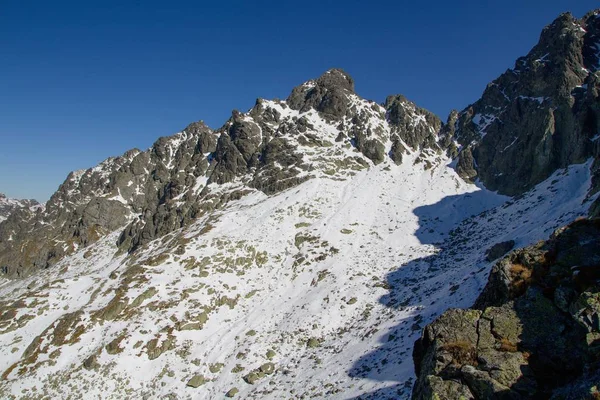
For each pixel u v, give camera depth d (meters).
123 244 84.38
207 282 47.06
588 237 12.65
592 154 51.81
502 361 10.09
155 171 110.00
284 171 80.00
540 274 12.55
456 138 91.06
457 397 9.62
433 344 11.80
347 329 35.62
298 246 55.81
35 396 32.47
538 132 64.19
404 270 46.06
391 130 95.44
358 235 57.41
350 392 23.55
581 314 9.86
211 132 110.50
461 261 43.50
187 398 31.56
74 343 37.53
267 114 102.44
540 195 52.53
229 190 83.25
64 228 105.25
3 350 38.59
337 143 89.94
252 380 31.09
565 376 9.45
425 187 73.00
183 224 77.25
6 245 116.19
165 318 40.31
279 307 43.09
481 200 66.62
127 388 33.00
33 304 45.84
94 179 122.25
